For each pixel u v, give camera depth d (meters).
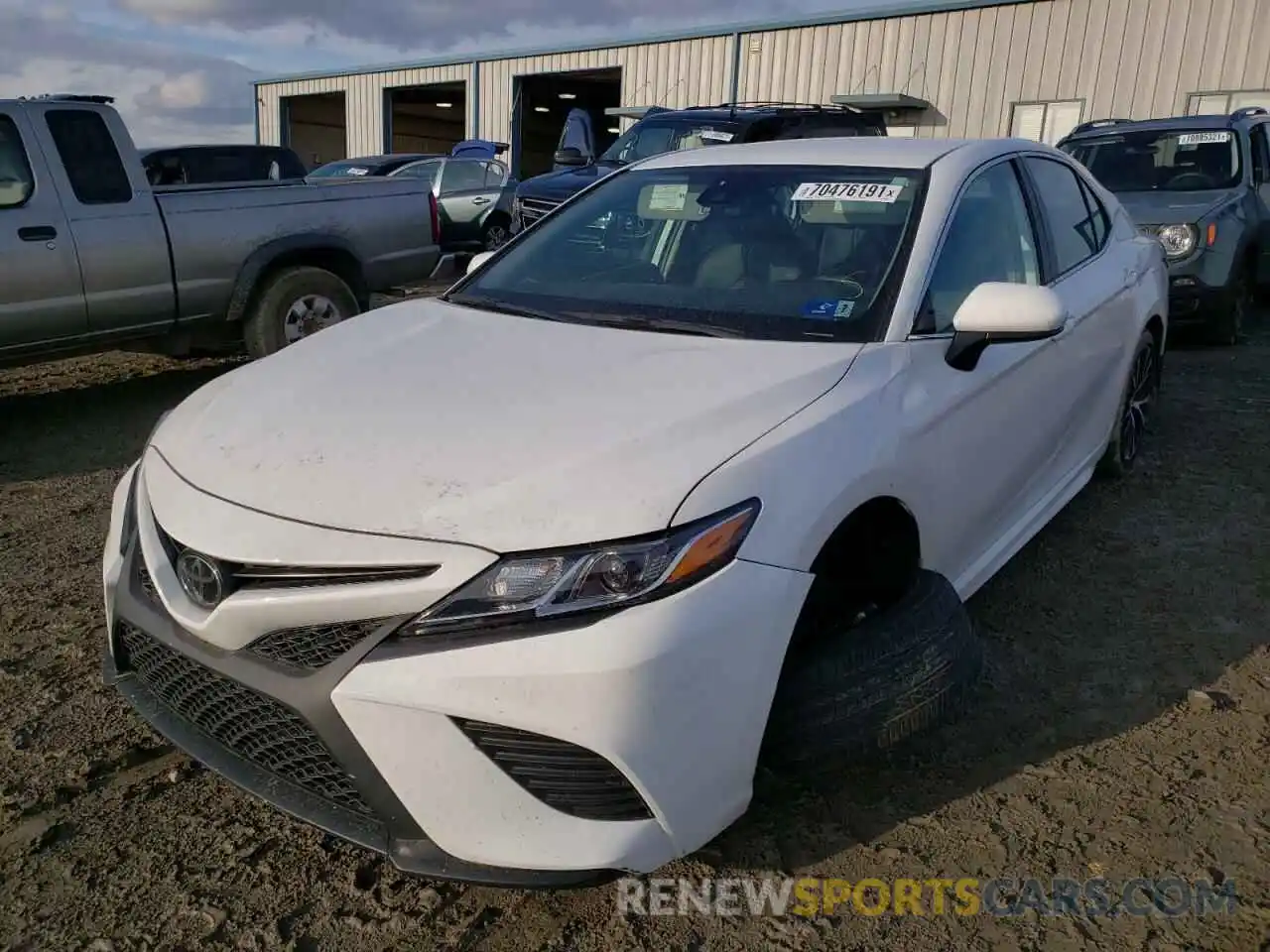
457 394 2.45
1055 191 4.00
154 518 2.32
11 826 2.51
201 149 10.91
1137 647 3.38
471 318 3.10
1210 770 2.73
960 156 3.37
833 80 19.86
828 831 2.49
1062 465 3.91
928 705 2.43
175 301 6.25
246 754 2.22
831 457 2.27
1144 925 2.20
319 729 1.96
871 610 2.64
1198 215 7.84
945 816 2.54
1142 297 4.54
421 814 1.95
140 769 2.76
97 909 2.24
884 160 3.34
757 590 2.04
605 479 2.03
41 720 2.97
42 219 5.63
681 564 1.95
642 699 1.89
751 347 2.66
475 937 2.17
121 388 7.20
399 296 11.12
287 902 2.27
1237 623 3.55
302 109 33.84
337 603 1.96
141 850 2.43
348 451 2.22
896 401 2.54
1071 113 17.20
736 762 2.07
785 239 3.14
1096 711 3.00
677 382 2.44
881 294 2.83
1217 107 15.83
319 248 6.89
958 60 18.20
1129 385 4.66
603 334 2.84
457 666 1.88
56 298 5.73
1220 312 7.96
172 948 2.14
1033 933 2.18
